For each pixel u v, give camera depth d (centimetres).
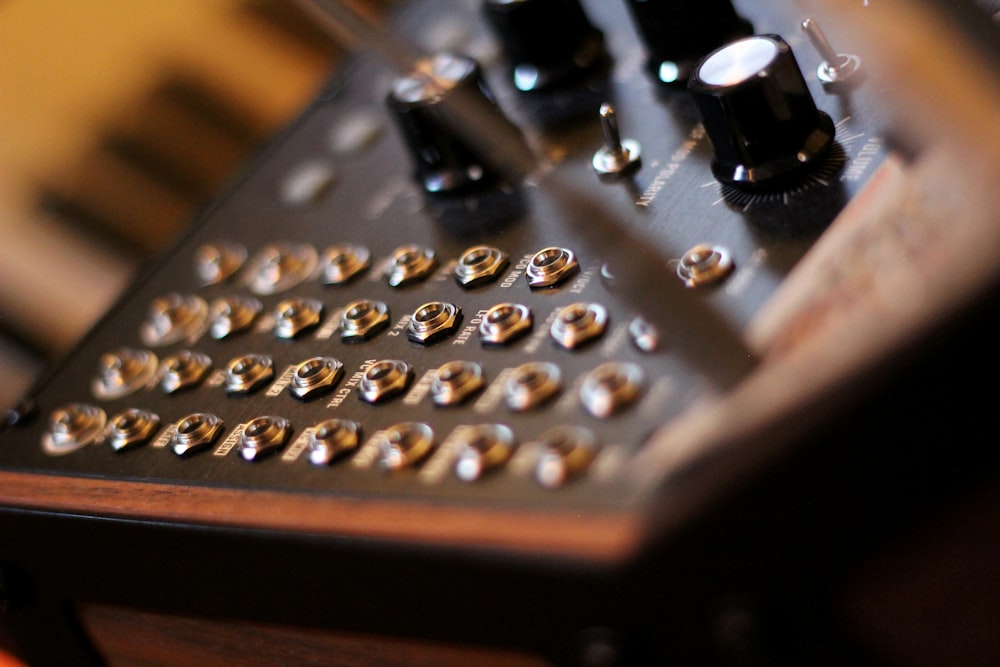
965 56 35
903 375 32
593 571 34
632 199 39
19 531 40
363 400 38
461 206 42
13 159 60
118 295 45
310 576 37
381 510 36
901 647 33
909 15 37
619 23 45
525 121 43
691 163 40
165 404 41
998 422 33
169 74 63
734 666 33
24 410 43
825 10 40
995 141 34
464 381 37
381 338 39
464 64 43
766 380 34
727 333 35
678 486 33
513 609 35
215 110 63
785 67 37
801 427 33
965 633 33
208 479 38
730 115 37
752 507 33
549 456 35
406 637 36
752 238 37
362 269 42
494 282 39
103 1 62
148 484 39
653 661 34
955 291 33
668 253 37
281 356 40
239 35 63
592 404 35
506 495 35
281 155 48
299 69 63
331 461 37
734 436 33
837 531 33
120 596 40
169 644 40
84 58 62
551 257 38
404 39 44
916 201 35
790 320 35
